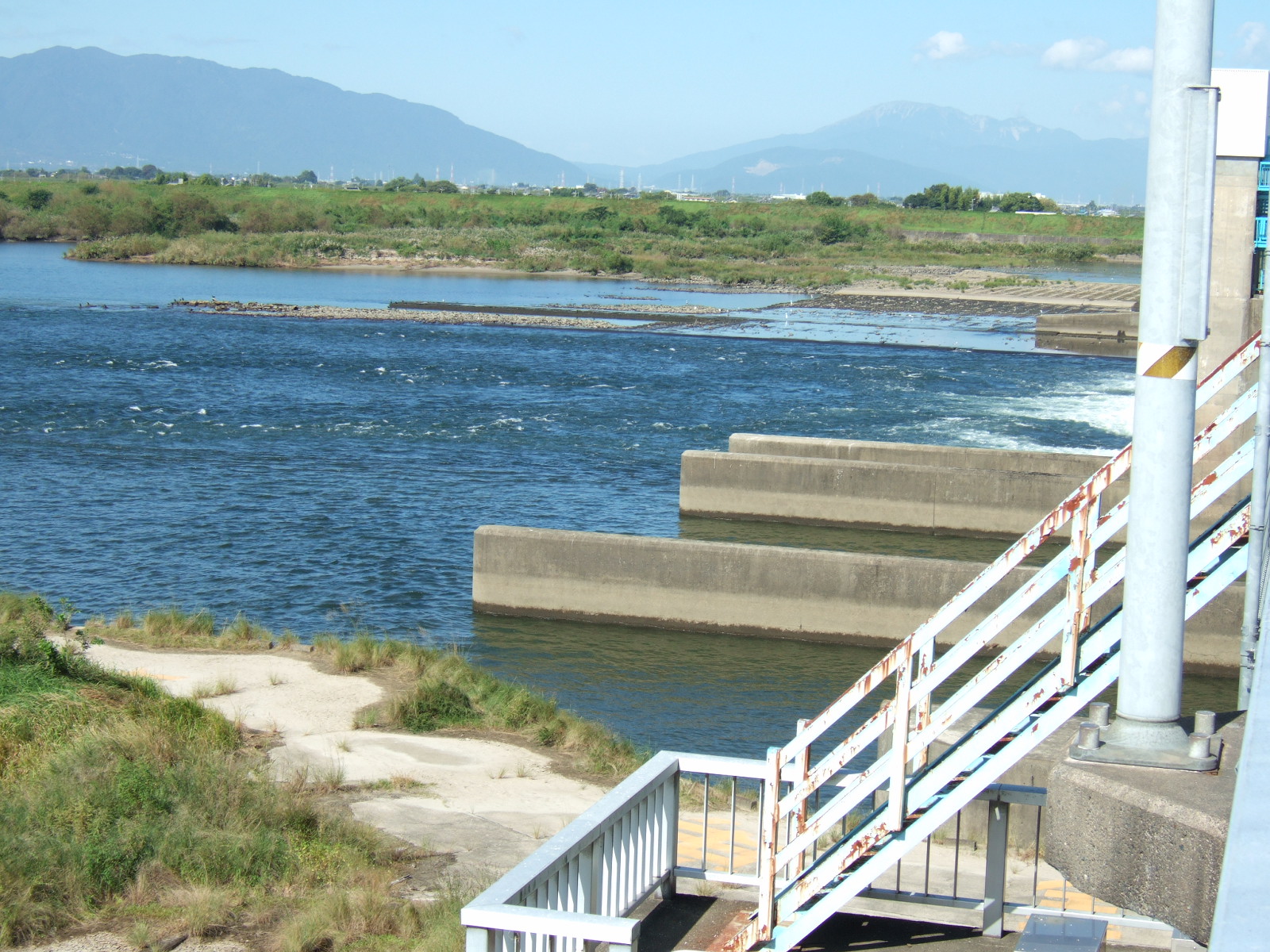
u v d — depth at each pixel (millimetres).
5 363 63062
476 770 14672
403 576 31312
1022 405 57844
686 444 47969
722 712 23594
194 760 12734
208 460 43188
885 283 135250
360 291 115312
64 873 9906
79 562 31281
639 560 28562
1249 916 2850
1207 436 6270
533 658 26609
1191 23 5426
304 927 9289
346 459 44094
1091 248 197375
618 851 7648
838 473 37344
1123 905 5031
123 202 195375
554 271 148375
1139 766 5285
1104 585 5969
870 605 27609
